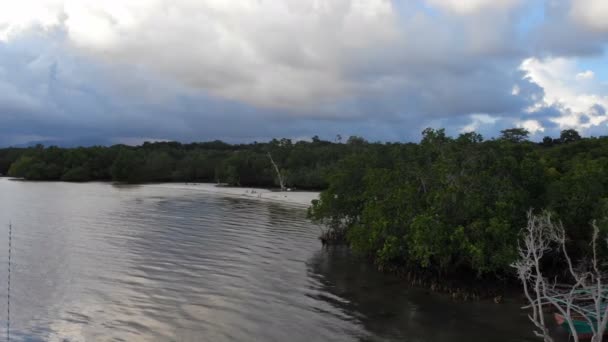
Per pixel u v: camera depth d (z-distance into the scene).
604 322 12.02
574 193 31.64
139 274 32.31
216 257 37.88
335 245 43.75
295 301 27.55
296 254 39.91
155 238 45.50
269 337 22.28
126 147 191.75
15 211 64.88
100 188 113.19
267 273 33.47
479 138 34.97
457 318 25.17
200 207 73.69
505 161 32.78
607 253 29.56
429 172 35.31
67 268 33.66
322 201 44.97
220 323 23.78
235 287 29.89
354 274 33.72
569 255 31.97
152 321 23.78
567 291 25.19
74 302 26.45
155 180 146.38
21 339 21.39
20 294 27.72
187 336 22.05
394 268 33.69
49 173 145.38
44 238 44.84
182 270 33.59
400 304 27.31
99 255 37.84
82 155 149.00
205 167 147.12
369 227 34.78
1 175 166.62
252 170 130.25
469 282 30.33
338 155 133.62
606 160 44.62
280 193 105.50
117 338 21.62
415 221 29.28
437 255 29.53
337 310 26.19
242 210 70.50
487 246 28.05
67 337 21.67
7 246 40.94
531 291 29.30
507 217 29.11
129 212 65.25
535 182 32.94
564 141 103.38
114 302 26.50
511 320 24.94
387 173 37.75
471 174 32.31
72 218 58.50
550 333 23.25
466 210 29.42
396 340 22.33
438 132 39.19
